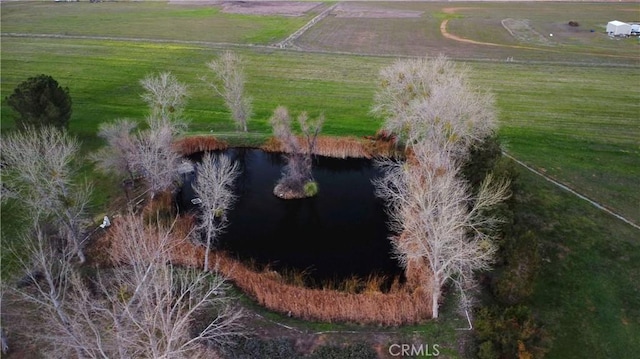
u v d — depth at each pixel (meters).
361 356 30.00
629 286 35.84
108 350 26.36
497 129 53.25
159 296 24.22
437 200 31.45
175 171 44.28
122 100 67.62
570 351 31.22
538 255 33.38
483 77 78.12
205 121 61.12
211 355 27.94
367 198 47.72
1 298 29.17
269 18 125.00
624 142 56.22
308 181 48.62
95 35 103.50
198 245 37.44
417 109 40.84
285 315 32.97
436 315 32.41
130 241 30.08
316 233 42.81
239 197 47.78
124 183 46.12
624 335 32.22
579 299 34.75
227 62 58.09
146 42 98.25
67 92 51.81
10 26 109.50
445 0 153.38
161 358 21.19
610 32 105.50
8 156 39.28
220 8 138.12
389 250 40.75
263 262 39.16
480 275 35.53
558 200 45.03
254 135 55.88
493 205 34.75
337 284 36.91
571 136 57.56
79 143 53.72
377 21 123.19
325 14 131.25
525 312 30.81
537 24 117.44
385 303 32.25
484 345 28.84
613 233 40.84
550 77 78.00
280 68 82.56
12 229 39.38
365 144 53.75
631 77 77.50
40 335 27.44
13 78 75.75
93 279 34.44
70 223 35.19
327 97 69.38
